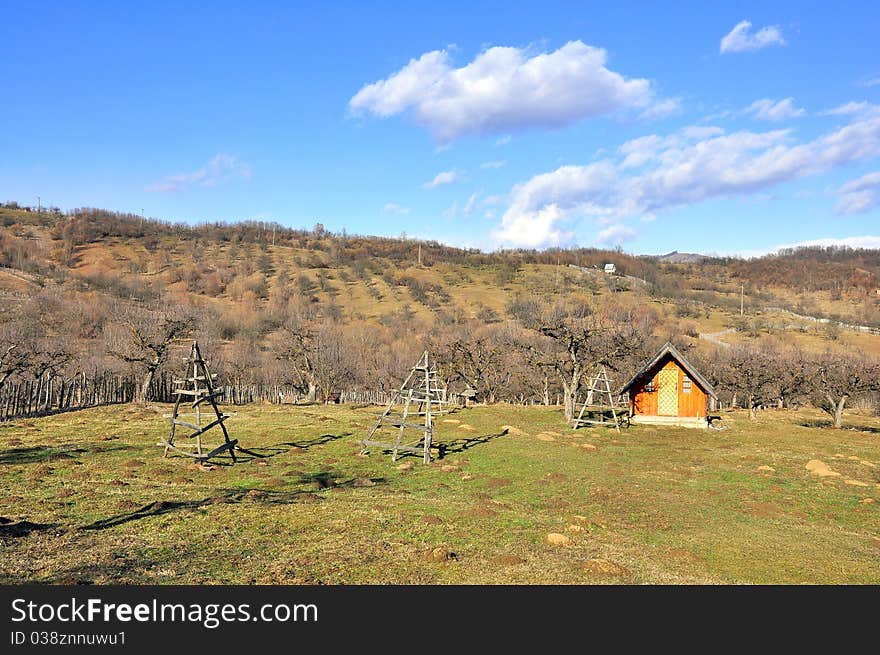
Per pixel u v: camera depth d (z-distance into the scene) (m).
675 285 147.75
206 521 15.09
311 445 29.64
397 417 39.78
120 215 183.00
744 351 72.62
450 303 121.12
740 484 21.88
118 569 11.66
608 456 27.61
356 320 105.75
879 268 161.88
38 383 44.06
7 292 88.31
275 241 183.38
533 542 14.12
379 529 14.77
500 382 60.88
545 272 156.62
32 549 12.52
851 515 17.97
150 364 53.09
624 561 13.06
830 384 44.62
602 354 43.00
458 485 21.36
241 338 86.56
